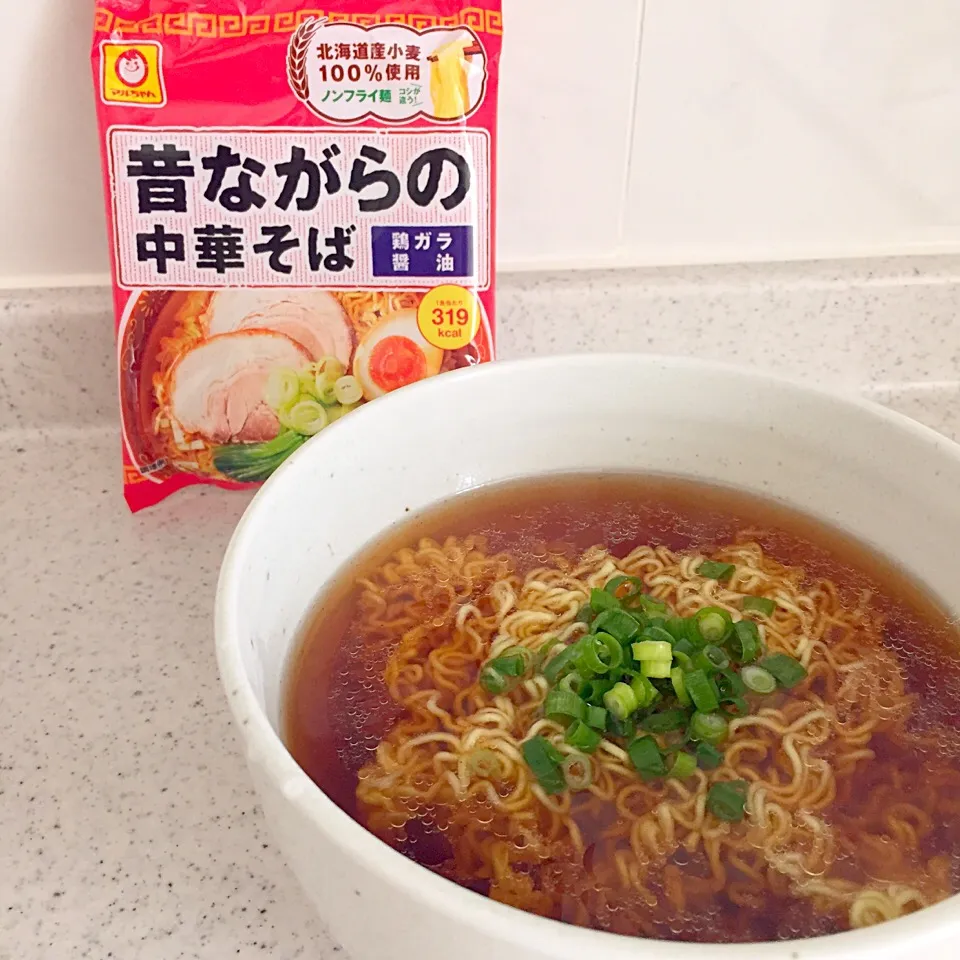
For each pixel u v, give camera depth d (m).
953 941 0.21
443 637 0.34
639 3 0.41
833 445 0.34
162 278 0.40
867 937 0.21
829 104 0.44
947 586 0.33
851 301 0.48
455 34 0.38
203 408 0.42
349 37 0.38
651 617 0.32
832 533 0.35
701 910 0.27
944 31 0.43
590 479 0.38
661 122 0.44
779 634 0.33
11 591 0.41
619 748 0.30
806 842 0.28
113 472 0.46
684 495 0.37
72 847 0.32
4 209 0.44
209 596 0.41
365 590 0.35
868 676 0.32
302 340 0.41
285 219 0.40
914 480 0.33
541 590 0.35
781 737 0.31
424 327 0.41
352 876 0.23
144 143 0.39
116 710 0.36
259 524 0.30
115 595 0.41
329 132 0.39
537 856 0.28
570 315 0.47
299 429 0.42
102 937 0.30
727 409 0.36
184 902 0.31
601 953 0.20
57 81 0.42
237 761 0.35
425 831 0.29
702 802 0.29
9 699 0.37
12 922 0.30
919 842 0.28
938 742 0.30
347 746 0.31
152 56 0.38
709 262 0.48
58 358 0.46
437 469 0.36
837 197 0.47
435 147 0.39
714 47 0.43
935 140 0.45
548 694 0.31
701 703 0.30
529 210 0.46
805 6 0.42
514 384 0.35
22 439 0.47
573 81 0.43
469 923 0.21
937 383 0.50
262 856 0.32
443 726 0.31
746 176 0.46
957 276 0.48
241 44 0.38
